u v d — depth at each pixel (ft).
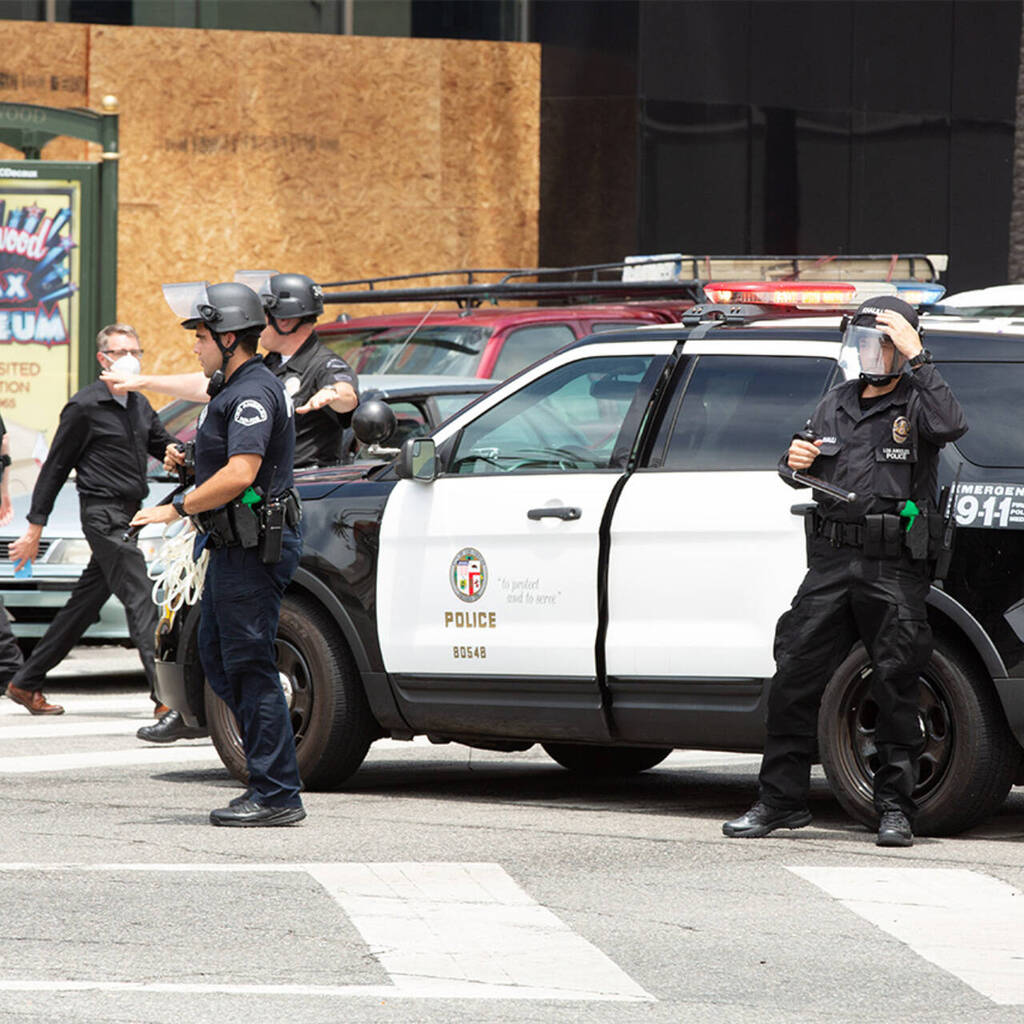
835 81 273.75
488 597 107.24
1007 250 290.56
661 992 70.59
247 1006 68.49
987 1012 68.44
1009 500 96.53
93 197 208.13
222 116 258.57
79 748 131.13
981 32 286.25
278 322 123.03
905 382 95.76
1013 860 93.61
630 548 103.55
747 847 96.78
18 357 207.21
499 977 72.38
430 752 134.10
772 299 127.34
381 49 265.13
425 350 180.24
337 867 91.15
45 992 70.18
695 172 262.26
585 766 123.65
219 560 100.83
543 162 266.98
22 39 249.55
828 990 71.00
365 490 112.06
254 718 101.96
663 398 105.09
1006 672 95.76
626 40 257.34
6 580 161.17
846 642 98.32
